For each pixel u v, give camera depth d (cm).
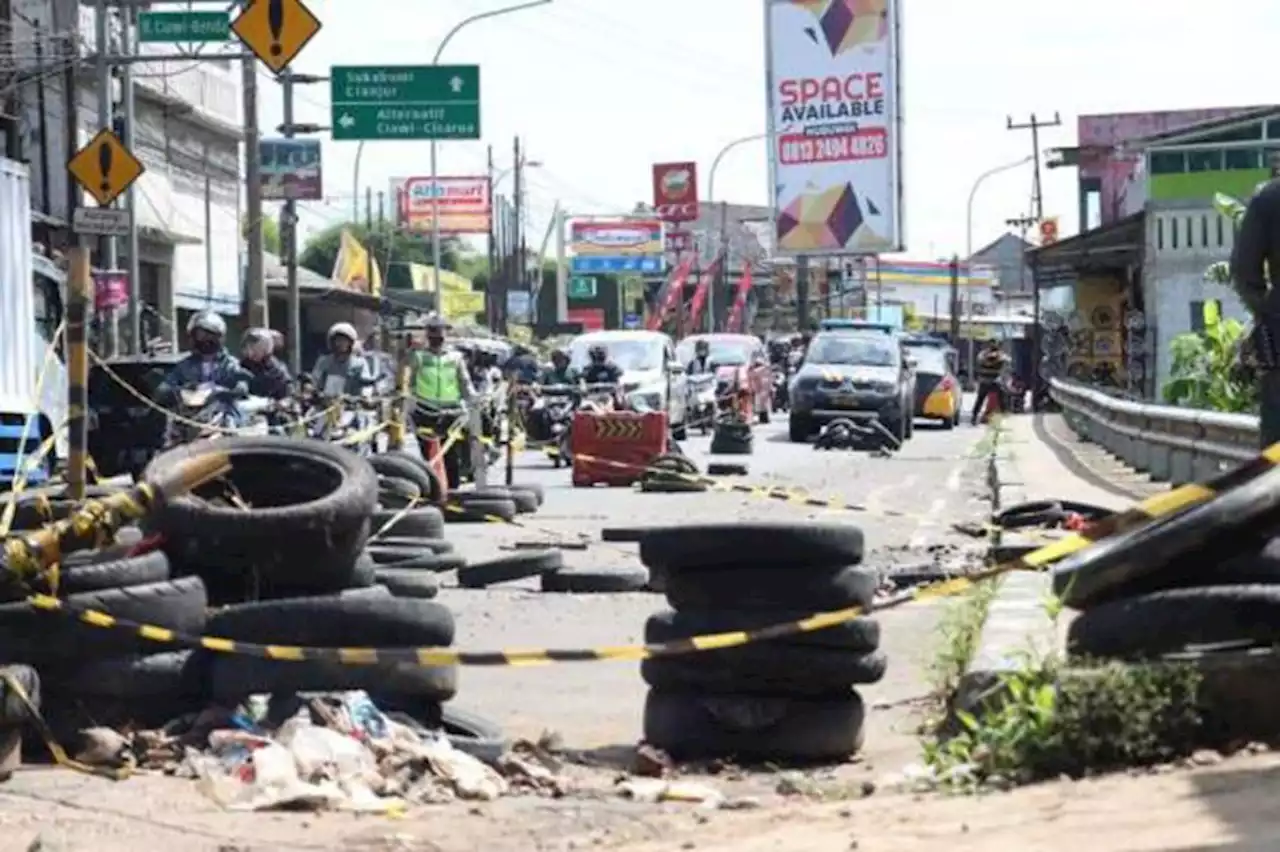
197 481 1534
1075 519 2948
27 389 3572
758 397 8456
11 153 7069
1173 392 4597
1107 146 13388
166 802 1241
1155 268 7256
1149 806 1074
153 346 5919
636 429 4619
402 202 15988
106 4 5256
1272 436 1644
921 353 8312
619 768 1434
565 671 1886
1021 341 11519
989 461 5084
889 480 4725
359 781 1287
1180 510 1388
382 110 6744
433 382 3844
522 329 15500
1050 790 1171
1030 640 1441
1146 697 1252
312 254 16975
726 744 1441
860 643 1436
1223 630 1300
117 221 4675
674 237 18112
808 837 1100
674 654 1433
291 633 1391
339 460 1599
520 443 4319
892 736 1552
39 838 1116
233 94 9825
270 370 3167
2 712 1288
